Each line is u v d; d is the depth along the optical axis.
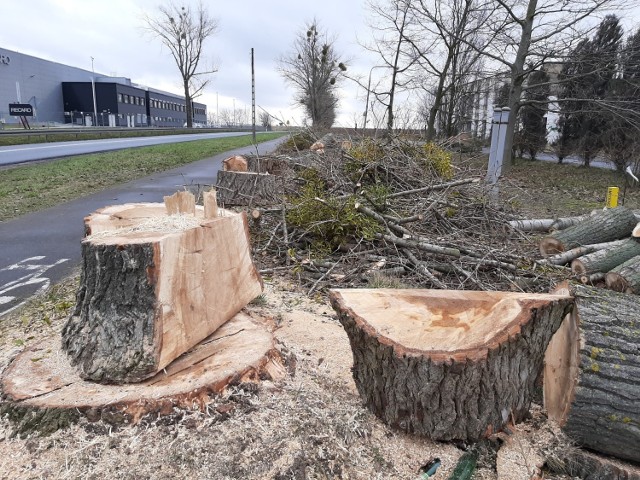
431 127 16.17
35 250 5.62
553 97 17.58
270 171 8.48
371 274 4.56
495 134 7.54
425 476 1.90
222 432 1.90
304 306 3.79
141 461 1.75
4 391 2.03
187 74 44.12
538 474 1.91
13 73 41.78
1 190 9.43
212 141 26.17
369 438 2.07
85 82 48.97
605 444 2.02
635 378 1.93
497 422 2.06
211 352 2.42
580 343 2.00
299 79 30.38
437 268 4.80
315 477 1.81
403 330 2.06
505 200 6.82
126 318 2.16
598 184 13.27
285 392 2.22
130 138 27.61
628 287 4.34
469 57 18.44
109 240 2.20
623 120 13.84
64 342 2.35
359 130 9.01
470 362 1.88
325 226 5.22
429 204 5.84
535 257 5.32
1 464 1.74
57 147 18.88
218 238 2.70
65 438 1.84
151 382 2.10
